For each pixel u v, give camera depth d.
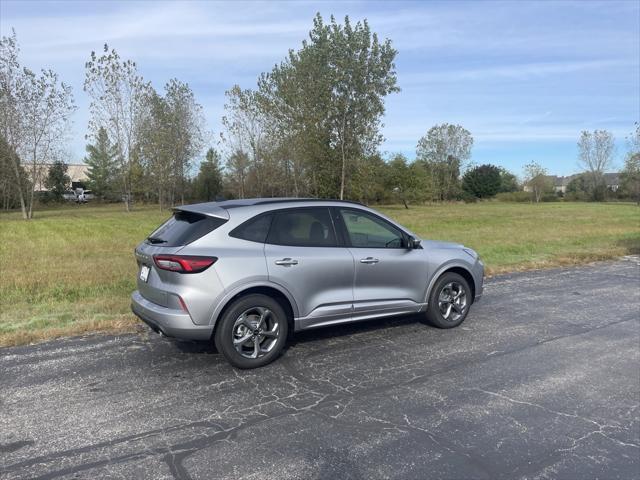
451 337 5.70
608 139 70.44
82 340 5.43
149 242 4.90
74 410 3.76
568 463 3.15
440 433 3.49
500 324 6.29
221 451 3.22
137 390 4.14
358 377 4.48
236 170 45.41
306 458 3.15
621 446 3.37
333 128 35.25
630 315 6.83
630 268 11.11
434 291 5.84
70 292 8.24
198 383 4.30
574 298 7.91
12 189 37.38
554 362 4.93
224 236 4.56
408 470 3.03
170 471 2.99
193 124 45.50
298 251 4.82
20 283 8.79
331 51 33.22
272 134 38.22
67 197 65.62
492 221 28.22
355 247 5.21
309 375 4.52
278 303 4.80
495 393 4.18
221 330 4.48
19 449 3.21
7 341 5.31
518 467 3.09
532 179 74.38
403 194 54.16
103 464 3.05
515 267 10.95
